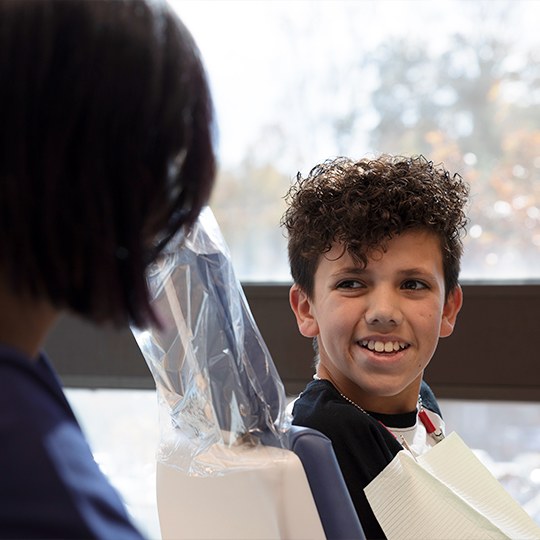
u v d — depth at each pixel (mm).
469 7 1988
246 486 842
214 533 911
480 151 2006
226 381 881
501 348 1950
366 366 1113
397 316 1100
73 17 500
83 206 500
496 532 896
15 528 448
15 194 486
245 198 2111
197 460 897
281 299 2014
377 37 2031
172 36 537
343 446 998
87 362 2104
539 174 1984
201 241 886
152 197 532
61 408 517
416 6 2010
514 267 2004
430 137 2029
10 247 495
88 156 497
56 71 491
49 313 547
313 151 2080
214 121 575
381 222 1102
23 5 495
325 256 1139
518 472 2059
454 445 1005
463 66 2002
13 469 458
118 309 531
